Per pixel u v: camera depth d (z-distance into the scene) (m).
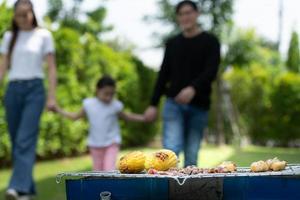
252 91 13.59
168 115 4.18
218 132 12.19
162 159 2.20
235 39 12.38
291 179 2.04
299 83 12.59
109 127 4.94
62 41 8.47
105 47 9.84
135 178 2.12
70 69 8.58
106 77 4.98
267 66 15.53
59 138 8.37
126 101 10.57
